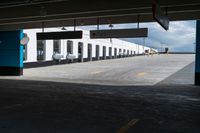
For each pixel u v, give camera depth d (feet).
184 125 30.14
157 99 48.14
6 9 68.85
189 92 58.03
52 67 136.87
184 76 93.30
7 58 98.73
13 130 26.94
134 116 33.99
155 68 122.52
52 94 51.98
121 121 31.22
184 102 45.42
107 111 36.78
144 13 64.34
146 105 42.04
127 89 62.03
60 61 159.12
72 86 66.39
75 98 47.50
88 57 191.52
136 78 88.74
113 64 154.20
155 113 36.14
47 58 148.46
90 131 26.94
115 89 61.72
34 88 61.16
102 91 57.77
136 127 28.76
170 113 36.35
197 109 39.47
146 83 76.23
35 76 95.71
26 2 57.52
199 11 62.39
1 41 99.45
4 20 81.00
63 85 68.33
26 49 132.05
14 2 57.16
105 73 105.09
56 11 65.67
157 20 43.50
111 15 68.08
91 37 75.61
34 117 32.48
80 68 129.49
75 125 29.09
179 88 65.10
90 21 81.20
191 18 71.20
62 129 27.50
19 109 37.17
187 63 148.36
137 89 62.23
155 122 31.09
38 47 142.10
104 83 75.20
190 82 78.79
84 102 43.55
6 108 37.78
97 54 205.16
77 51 178.29
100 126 28.84
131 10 63.41
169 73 102.27
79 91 57.11
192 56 226.58
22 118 31.91
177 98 49.60
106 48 219.41
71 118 32.27
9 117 32.37
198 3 55.16
